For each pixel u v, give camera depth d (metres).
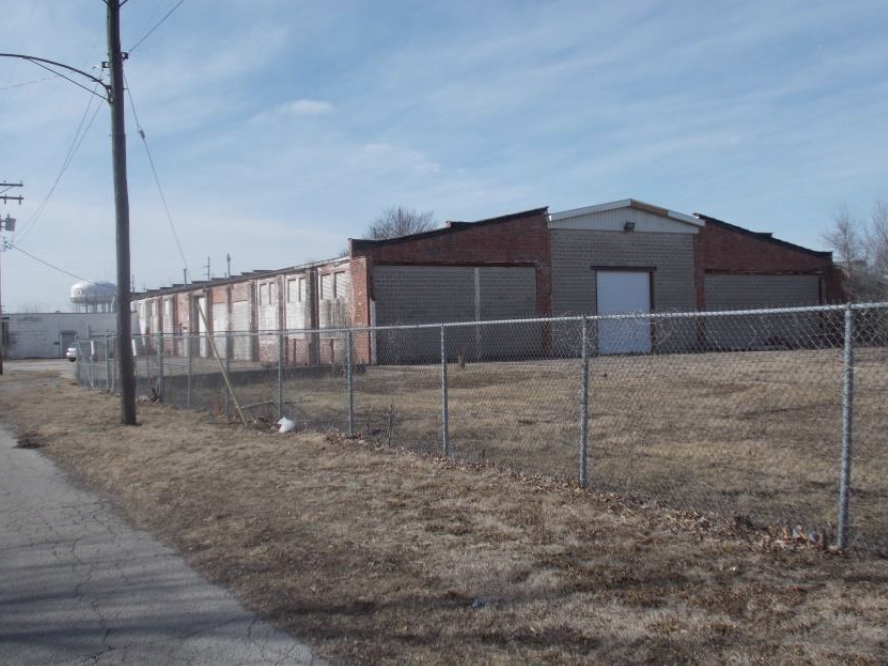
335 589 5.73
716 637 4.59
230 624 5.23
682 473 8.73
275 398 16.55
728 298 38.75
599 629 4.80
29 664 4.73
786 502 7.44
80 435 14.07
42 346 70.12
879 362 19.44
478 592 5.51
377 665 4.52
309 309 35.97
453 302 32.56
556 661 4.44
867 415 12.93
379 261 31.12
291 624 5.17
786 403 14.47
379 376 22.77
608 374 20.56
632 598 5.22
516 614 5.11
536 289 34.12
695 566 5.71
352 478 9.11
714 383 17.91
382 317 31.31
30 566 6.65
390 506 7.80
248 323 43.53
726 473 8.71
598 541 6.39
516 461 9.65
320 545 6.75
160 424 14.86
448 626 4.98
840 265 40.03
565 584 5.54
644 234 36.56
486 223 33.06
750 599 5.06
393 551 6.47
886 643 4.36
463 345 32.62
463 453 10.26
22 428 15.88
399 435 11.93
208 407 17.56
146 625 5.28
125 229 15.34
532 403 15.40
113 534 7.61
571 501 7.55
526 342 33.78
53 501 9.13
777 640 4.49
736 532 6.40
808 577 5.38
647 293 36.69
